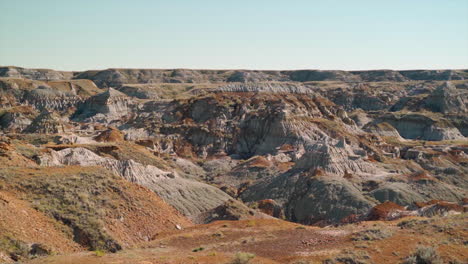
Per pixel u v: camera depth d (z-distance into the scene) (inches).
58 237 1691.7
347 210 3230.8
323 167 4072.3
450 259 1263.5
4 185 1962.4
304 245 1509.6
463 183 4394.7
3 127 6845.5
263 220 2098.9
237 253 1342.3
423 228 1566.2
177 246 1643.7
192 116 7012.8
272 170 4503.0
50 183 2063.2
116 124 7416.3
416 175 4005.9
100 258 1402.6
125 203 2148.1
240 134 6215.6
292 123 5964.6
